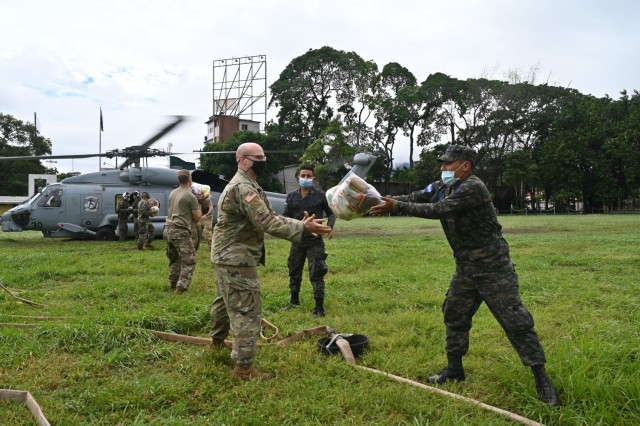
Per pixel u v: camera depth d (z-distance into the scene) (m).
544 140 54.56
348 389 3.65
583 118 52.69
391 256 11.98
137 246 13.77
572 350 4.16
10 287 7.82
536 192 63.34
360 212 3.75
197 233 8.05
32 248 14.44
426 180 54.06
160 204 17.80
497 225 3.61
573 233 20.48
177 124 13.52
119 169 17.97
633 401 3.29
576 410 3.24
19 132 55.78
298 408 3.37
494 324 5.42
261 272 9.42
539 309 6.23
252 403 3.43
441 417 3.22
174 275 7.52
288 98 56.16
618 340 4.62
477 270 3.58
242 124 64.75
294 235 3.75
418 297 6.89
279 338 5.07
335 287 7.77
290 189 55.66
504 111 52.53
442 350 4.62
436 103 55.94
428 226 27.41
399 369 4.16
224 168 48.09
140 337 4.73
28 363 4.14
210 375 3.94
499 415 3.24
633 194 51.78
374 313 6.15
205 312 5.61
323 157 42.38
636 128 49.47
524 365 3.56
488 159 53.59
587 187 51.88
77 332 4.67
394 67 59.34
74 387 3.71
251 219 3.74
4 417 3.19
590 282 8.14
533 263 10.32
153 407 3.41
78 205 16.91
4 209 42.97
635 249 13.30
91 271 9.23
